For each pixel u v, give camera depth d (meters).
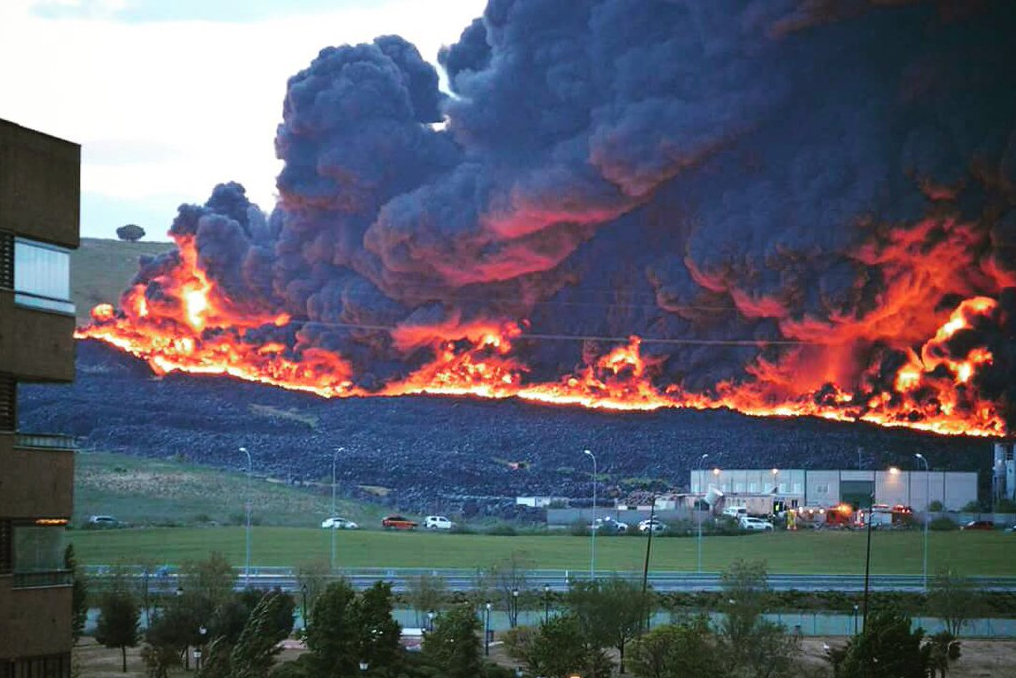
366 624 141.62
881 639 146.50
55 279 86.19
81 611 159.00
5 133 82.69
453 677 145.75
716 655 159.75
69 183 86.56
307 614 192.12
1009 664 184.38
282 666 141.50
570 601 174.25
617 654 186.38
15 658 83.00
